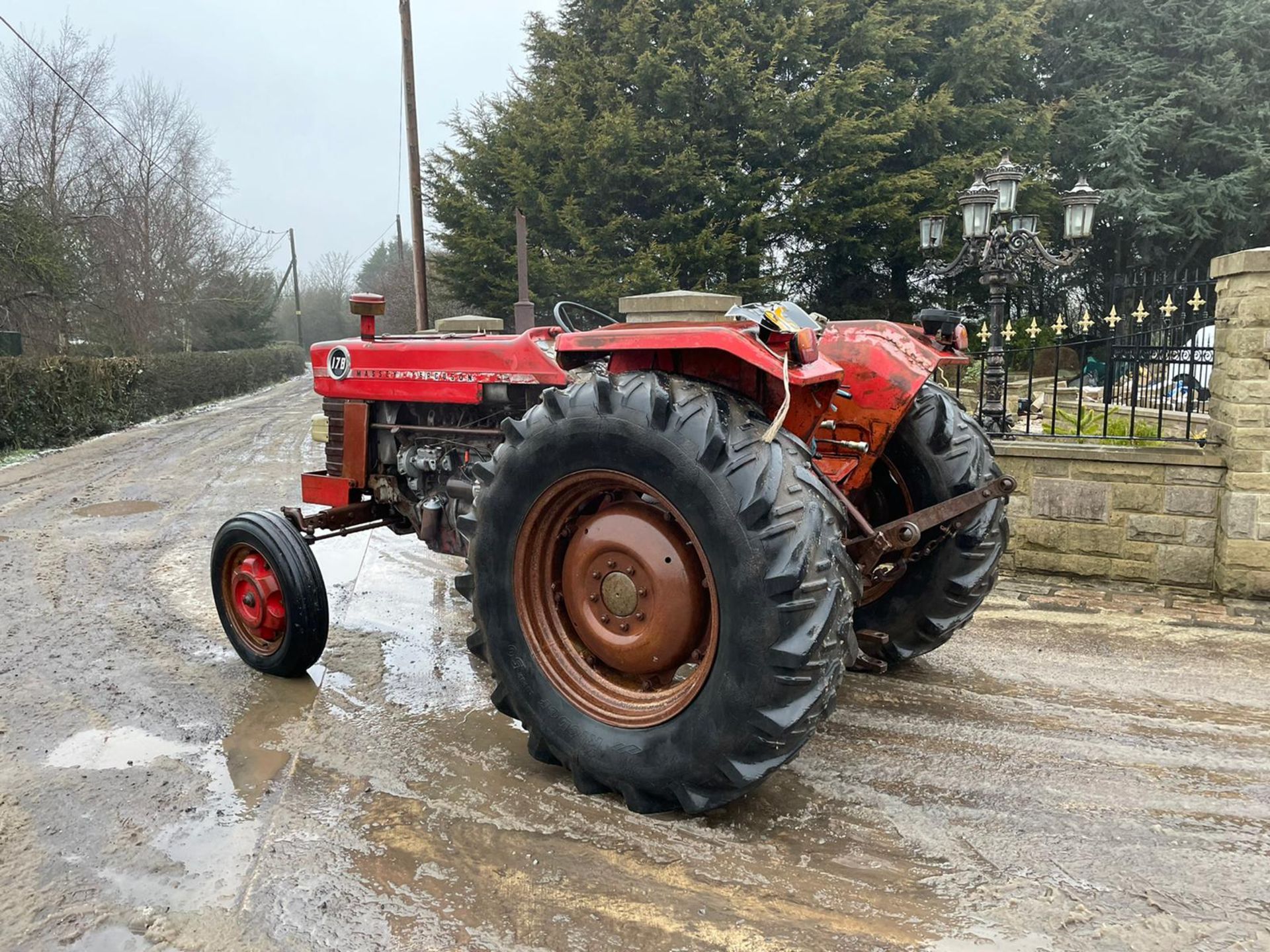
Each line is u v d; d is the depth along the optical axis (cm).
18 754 285
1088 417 632
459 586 270
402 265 2764
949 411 325
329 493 402
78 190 2086
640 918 197
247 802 253
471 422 366
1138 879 212
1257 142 1530
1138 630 405
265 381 2934
